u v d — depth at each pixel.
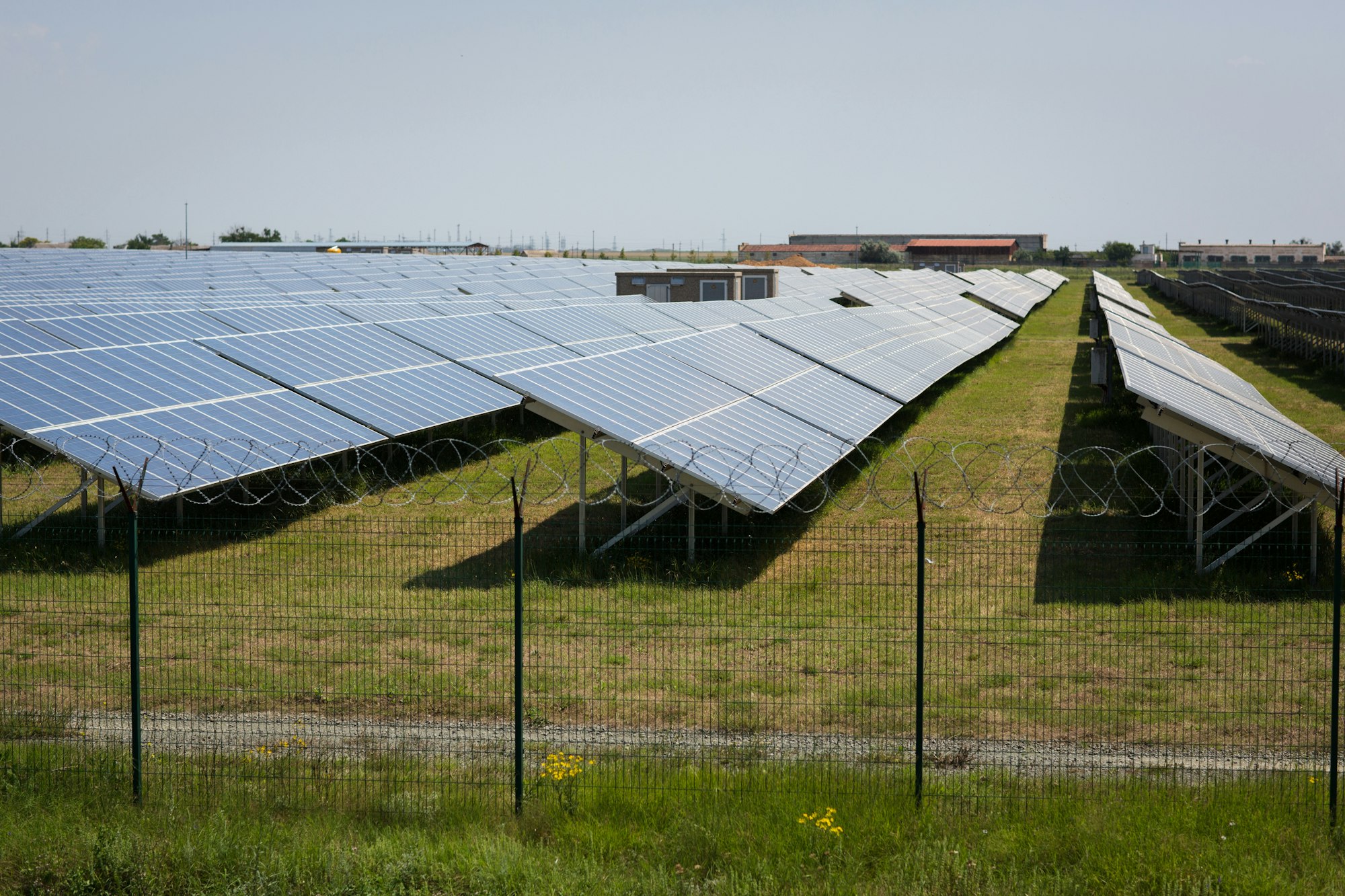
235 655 16.11
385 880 9.80
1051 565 20.75
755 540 22.53
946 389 46.03
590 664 15.86
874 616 17.70
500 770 12.41
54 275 54.78
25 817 10.89
